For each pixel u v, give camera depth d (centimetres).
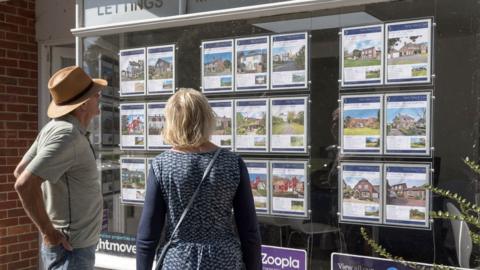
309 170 331
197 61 370
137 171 393
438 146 295
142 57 391
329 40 324
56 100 300
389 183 307
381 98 309
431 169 296
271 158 343
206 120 242
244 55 352
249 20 350
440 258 295
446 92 293
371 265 313
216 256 228
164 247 236
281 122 340
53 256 292
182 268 227
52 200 293
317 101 328
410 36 302
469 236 287
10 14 529
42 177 272
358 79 315
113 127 403
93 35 410
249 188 243
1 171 521
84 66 414
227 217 238
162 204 238
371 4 312
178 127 239
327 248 327
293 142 336
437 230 295
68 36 532
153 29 386
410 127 301
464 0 289
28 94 546
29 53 547
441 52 294
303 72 332
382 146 309
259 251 241
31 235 549
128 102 396
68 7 531
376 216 311
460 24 290
